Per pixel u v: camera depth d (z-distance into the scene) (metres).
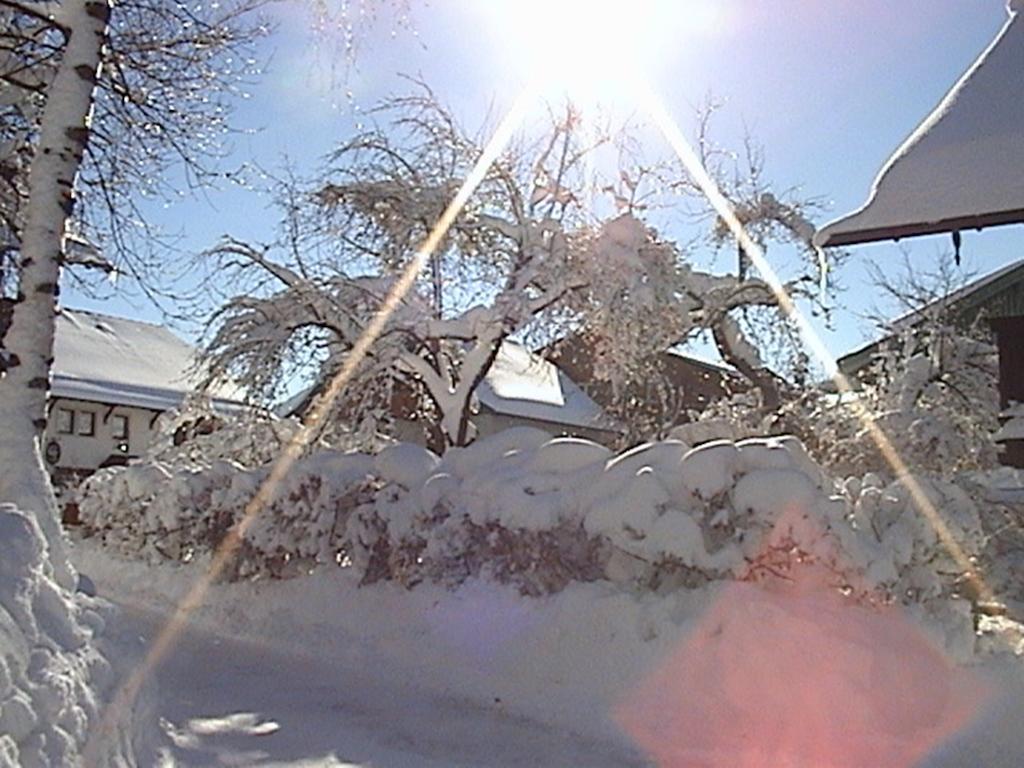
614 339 12.74
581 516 7.75
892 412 13.02
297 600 9.80
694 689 6.43
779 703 6.15
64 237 7.66
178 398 30.56
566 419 28.30
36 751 3.55
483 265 14.06
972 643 7.42
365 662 8.03
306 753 5.47
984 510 9.41
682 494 7.30
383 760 5.43
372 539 9.49
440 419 13.96
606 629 7.10
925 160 9.77
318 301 13.01
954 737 5.96
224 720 6.07
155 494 13.37
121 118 10.41
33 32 9.95
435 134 13.77
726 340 16.50
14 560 4.23
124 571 12.90
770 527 7.01
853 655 6.29
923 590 7.38
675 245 13.36
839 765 5.52
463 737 5.96
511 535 8.11
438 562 8.61
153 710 5.21
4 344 7.28
